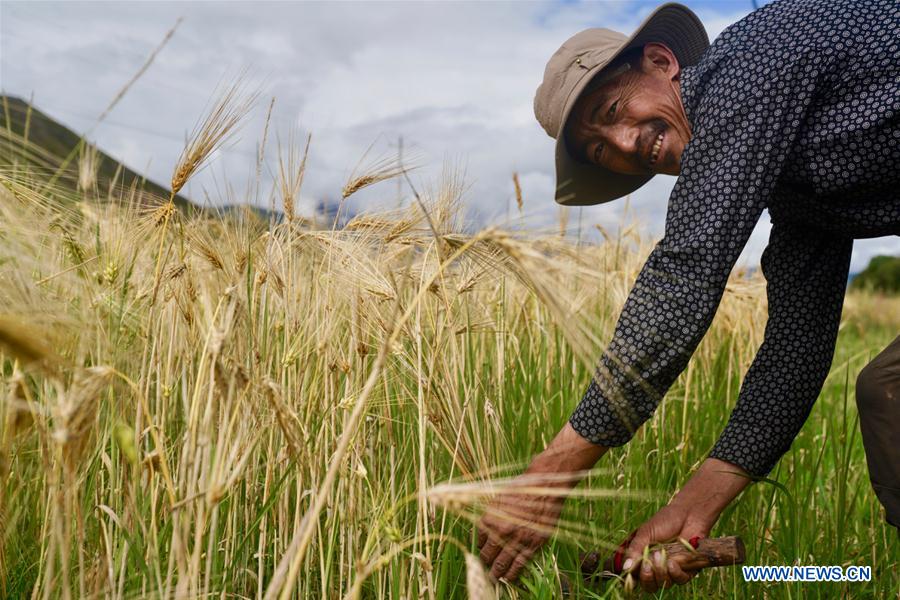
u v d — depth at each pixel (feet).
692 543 6.80
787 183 7.06
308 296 7.22
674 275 6.16
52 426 5.80
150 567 5.40
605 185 9.05
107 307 5.95
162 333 6.36
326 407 6.73
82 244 6.52
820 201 7.11
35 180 6.13
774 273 8.05
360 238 6.79
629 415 6.21
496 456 7.48
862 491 10.53
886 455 6.66
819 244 7.86
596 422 6.24
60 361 4.15
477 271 6.81
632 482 9.35
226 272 6.70
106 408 5.99
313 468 6.23
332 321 6.88
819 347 7.80
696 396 11.69
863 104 6.27
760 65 6.27
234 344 6.24
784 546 8.32
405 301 6.56
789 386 7.70
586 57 7.59
